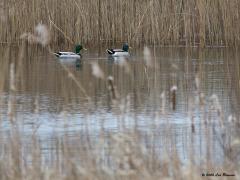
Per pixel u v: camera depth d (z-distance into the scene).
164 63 25.05
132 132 9.90
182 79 20.78
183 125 14.05
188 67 23.73
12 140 10.54
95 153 9.77
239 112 14.94
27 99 17.56
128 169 9.08
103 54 28.72
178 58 26.61
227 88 18.97
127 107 10.55
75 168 9.48
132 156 9.13
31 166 10.03
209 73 22.16
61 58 27.22
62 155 10.52
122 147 9.33
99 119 14.81
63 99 17.50
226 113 14.82
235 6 29.97
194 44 30.62
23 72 22.67
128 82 20.30
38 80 20.84
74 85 19.81
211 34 30.66
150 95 17.53
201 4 30.27
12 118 11.02
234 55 27.25
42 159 10.98
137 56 27.69
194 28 30.66
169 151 10.98
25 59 26.55
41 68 23.94
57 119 14.98
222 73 22.12
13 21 30.41
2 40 30.59
